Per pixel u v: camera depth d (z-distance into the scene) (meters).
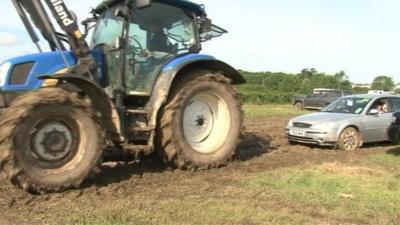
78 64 7.85
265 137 13.62
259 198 6.89
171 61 8.55
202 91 8.70
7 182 7.46
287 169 8.99
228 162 9.31
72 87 7.54
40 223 5.70
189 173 8.44
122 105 8.16
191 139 8.77
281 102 46.28
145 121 8.24
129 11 8.27
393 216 6.25
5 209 6.24
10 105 7.14
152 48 8.52
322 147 12.38
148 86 8.43
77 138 7.24
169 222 5.77
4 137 6.62
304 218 6.05
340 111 13.09
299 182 7.88
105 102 7.64
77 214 6.00
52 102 6.92
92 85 7.46
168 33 8.73
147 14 8.49
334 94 34.91
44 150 6.98
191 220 5.86
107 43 8.48
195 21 9.10
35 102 6.80
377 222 6.02
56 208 6.27
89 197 6.82
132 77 8.28
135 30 8.36
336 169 9.05
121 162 9.20
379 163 9.98
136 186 7.48
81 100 7.26
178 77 8.58
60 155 7.11
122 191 7.16
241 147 11.62
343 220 6.05
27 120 6.74
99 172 7.42
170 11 8.76
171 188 7.38
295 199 6.86
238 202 6.64
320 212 6.33
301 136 12.32
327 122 12.00
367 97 13.14
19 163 6.69
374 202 6.82
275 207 6.48
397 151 11.62
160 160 9.09
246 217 6.00
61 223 5.69
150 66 8.48
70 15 7.81
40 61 7.74
